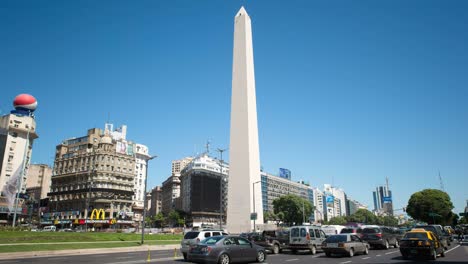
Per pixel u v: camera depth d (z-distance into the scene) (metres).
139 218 150.25
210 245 19.28
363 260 23.02
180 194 168.88
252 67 56.56
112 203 111.69
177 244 43.22
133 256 27.48
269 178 179.12
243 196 51.34
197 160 150.62
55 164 127.38
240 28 56.91
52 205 121.19
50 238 38.66
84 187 114.00
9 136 100.62
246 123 53.16
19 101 106.38
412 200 100.94
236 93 54.84
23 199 99.25
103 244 37.47
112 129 149.62
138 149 168.88
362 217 199.00
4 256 26.20
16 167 100.62
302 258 24.94
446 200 97.06
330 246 26.11
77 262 21.78
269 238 30.22
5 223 91.12
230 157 53.53
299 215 134.75
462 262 21.39
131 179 121.81
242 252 20.42
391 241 34.75
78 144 128.12
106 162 115.81
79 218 107.75
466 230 81.88
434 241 23.69
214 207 143.88
